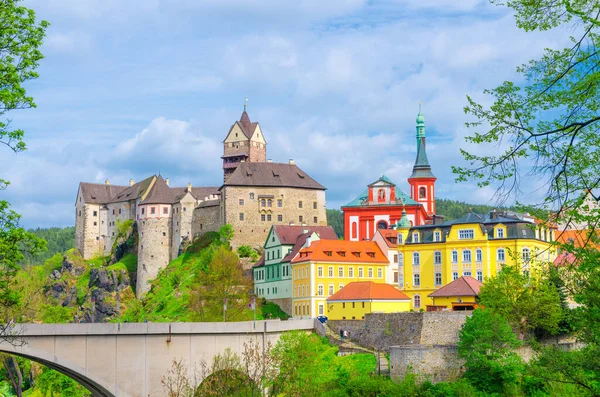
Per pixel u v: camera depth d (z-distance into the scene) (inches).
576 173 1275.8
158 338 4087.1
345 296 5841.5
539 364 1881.2
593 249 1327.5
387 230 7411.4
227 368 3449.8
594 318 1590.8
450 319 4687.5
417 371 4252.0
